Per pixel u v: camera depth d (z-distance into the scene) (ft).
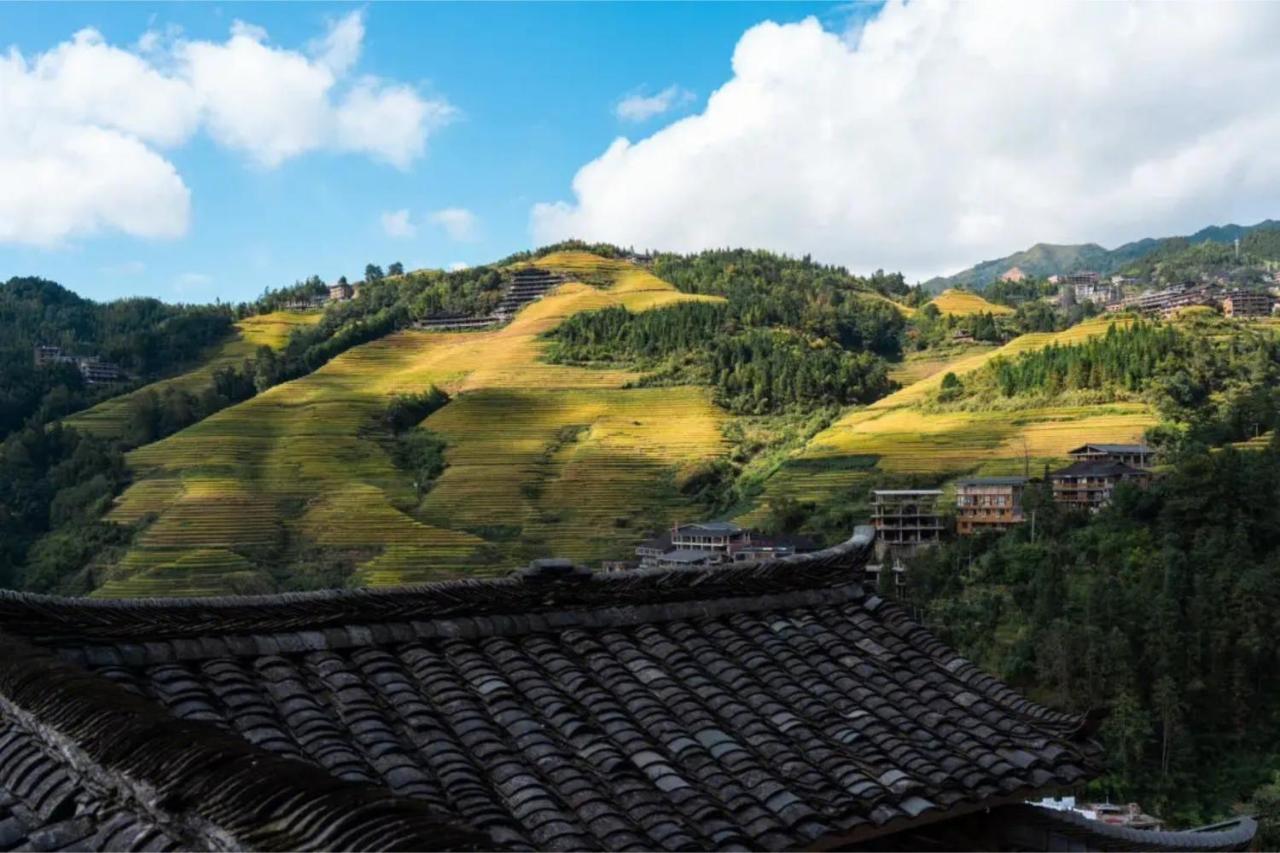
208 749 12.59
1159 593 172.45
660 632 23.82
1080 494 233.96
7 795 13.74
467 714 19.26
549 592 23.12
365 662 20.04
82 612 18.38
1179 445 251.80
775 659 24.03
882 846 20.75
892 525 237.45
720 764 19.80
